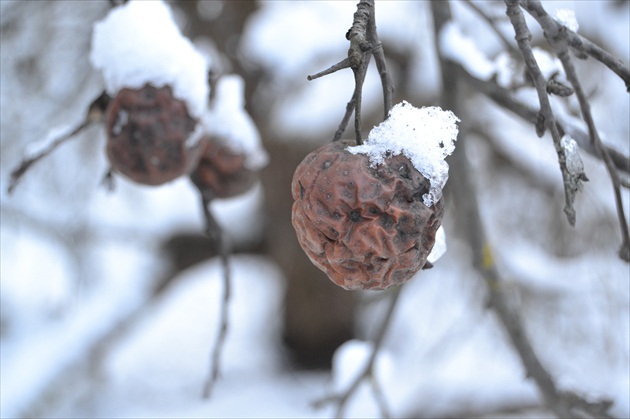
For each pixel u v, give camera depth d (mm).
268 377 6285
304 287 6105
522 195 4867
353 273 1418
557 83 1677
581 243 4270
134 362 6285
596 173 3672
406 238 1376
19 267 5387
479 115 4488
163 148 1933
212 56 4203
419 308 5902
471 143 4742
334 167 1382
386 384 2982
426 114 1411
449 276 5418
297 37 4875
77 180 4766
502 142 4582
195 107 1966
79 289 5348
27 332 5676
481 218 2670
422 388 5594
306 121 5062
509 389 5562
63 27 4188
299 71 4855
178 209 6008
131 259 6066
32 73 4184
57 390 5371
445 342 5570
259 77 4875
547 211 4602
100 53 1971
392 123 1393
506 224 4863
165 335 6645
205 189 2312
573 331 4500
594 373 4418
